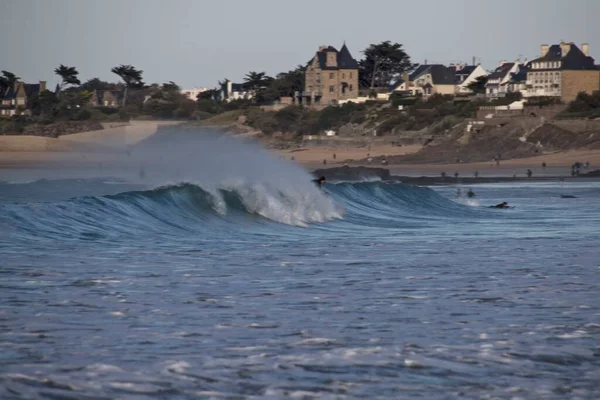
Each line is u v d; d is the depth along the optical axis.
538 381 40.94
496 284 67.56
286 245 96.94
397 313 55.41
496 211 170.12
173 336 48.09
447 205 177.62
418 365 43.06
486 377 41.41
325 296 61.50
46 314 52.88
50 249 82.69
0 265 71.31
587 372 42.47
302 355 44.50
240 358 43.75
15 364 41.44
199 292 62.28
